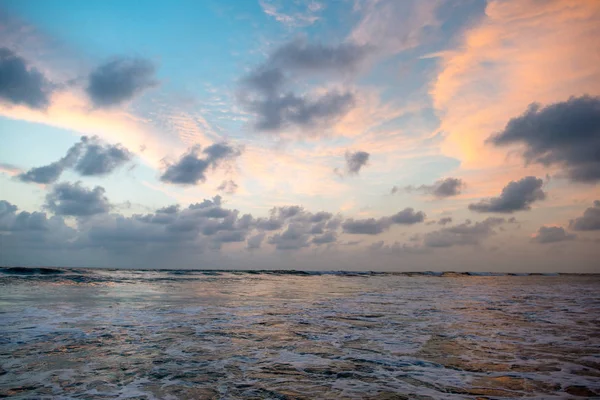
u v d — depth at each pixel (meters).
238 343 6.67
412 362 5.53
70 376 4.69
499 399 4.06
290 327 8.31
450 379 4.74
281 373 4.95
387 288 23.42
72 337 6.84
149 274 33.66
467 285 28.80
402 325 8.75
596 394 4.24
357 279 39.41
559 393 4.26
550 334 7.82
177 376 4.77
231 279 31.59
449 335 7.59
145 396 4.07
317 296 16.53
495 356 5.92
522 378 4.80
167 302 12.77
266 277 38.34
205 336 7.21
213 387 4.38
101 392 4.16
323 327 8.37
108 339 6.76
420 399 4.04
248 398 4.05
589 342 7.05
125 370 4.98
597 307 13.09
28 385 4.32
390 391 4.29
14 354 5.63
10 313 9.54
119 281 23.78
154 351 6.01
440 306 12.89
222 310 10.97
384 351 6.19
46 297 13.40
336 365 5.36
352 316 10.16
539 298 16.70
